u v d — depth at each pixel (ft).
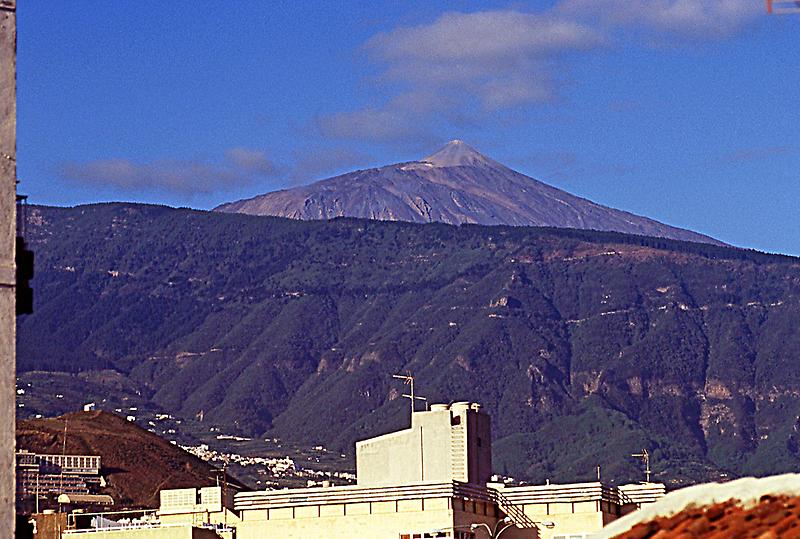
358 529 387.14
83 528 422.82
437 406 433.89
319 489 393.09
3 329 121.80
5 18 124.67
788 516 111.45
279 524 392.06
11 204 123.54
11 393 121.39
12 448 120.57
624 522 119.96
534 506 411.95
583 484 411.95
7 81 124.16
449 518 382.42
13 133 124.36
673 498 119.75
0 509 119.44
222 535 400.88
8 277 122.62
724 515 115.96
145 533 399.85
